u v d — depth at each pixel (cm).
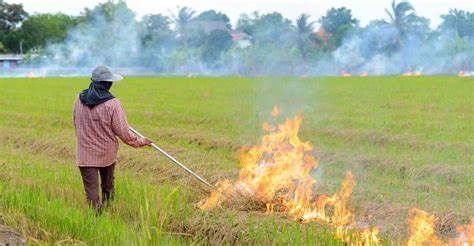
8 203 845
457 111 2291
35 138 1608
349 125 1864
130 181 982
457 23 10119
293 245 682
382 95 3166
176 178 1095
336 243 672
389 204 885
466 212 848
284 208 877
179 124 1981
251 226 732
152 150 1348
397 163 1233
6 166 1170
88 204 847
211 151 1433
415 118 2055
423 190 1031
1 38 11231
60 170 1121
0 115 2297
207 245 739
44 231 717
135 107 2542
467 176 1114
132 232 712
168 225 775
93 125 842
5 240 691
